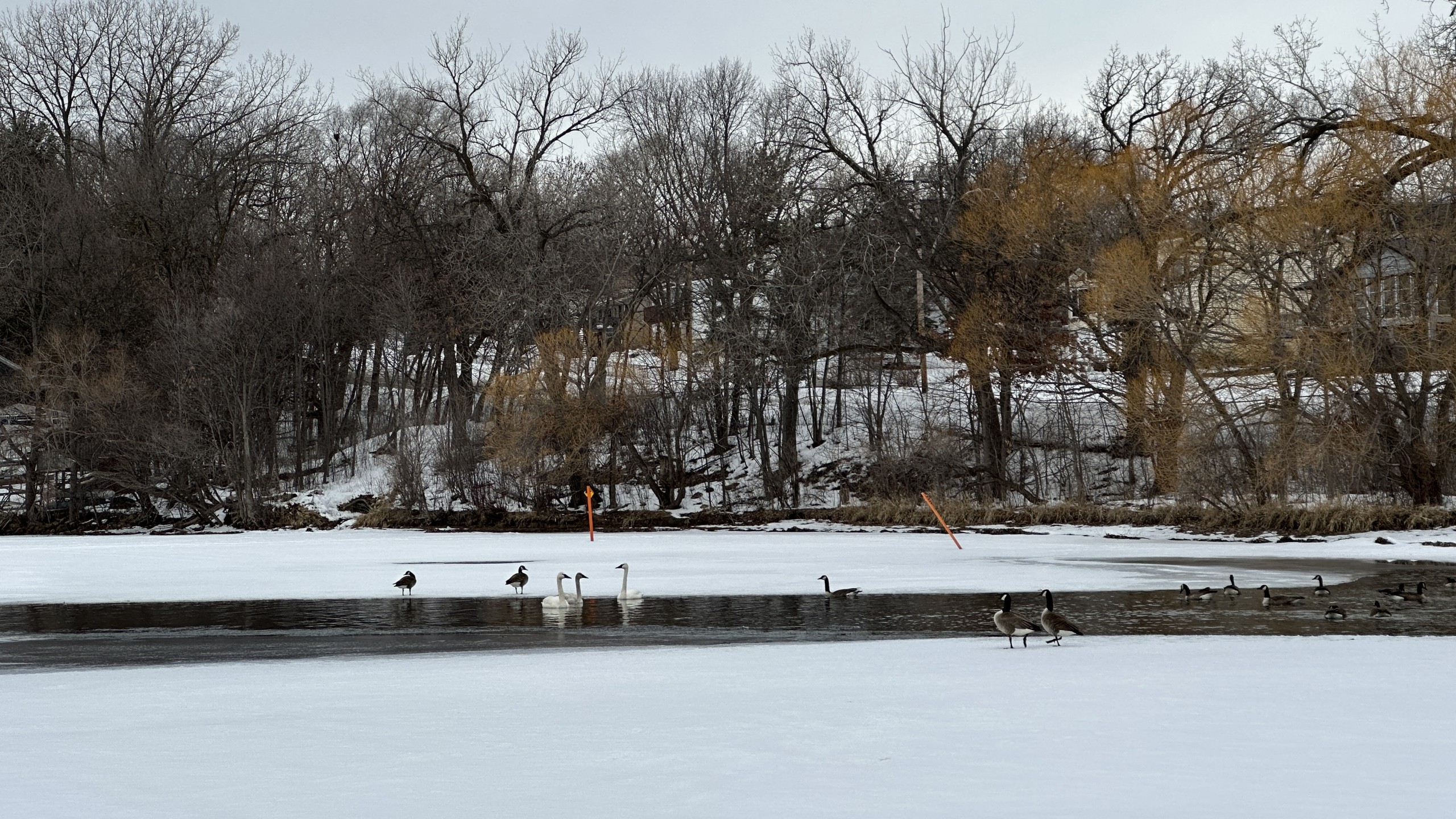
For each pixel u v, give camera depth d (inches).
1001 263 2357.3
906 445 2635.3
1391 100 1930.4
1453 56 1977.1
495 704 595.5
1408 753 450.9
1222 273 2119.8
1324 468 1982.0
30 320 2888.8
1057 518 2282.2
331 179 3184.1
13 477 2797.7
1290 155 2065.7
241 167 3213.6
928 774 426.9
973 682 637.3
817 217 2518.5
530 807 389.1
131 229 3004.4
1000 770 430.3
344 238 3186.5
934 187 2500.0
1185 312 2050.9
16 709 601.9
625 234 2861.7
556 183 3046.3
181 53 3238.2
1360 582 1261.1
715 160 2827.3
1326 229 1935.3
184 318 2790.4
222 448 2768.2
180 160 3115.2
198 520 2758.4
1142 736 486.0
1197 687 609.6
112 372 2728.8
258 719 558.3
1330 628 907.4
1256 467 2021.4
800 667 713.6
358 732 521.7
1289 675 652.1
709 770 438.0
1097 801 385.1
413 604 1168.2
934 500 2461.9
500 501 2696.9
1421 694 581.3
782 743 483.8
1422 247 1915.6
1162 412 2111.2
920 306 2593.5
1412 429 1935.3
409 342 2854.3
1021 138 2630.4
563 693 627.8
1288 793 391.9
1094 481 2529.5
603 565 1598.2
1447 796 387.9
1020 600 1127.6
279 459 3004.4
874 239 2485.2
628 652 807.1
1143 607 1055.0
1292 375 1995.6
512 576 1348.4
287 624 1013.8
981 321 2361.0
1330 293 1918.1
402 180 3083.2
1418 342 1905.8
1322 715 527.8
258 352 2797.7
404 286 2866.6
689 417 2792.8
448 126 3083.2
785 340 2625.5
